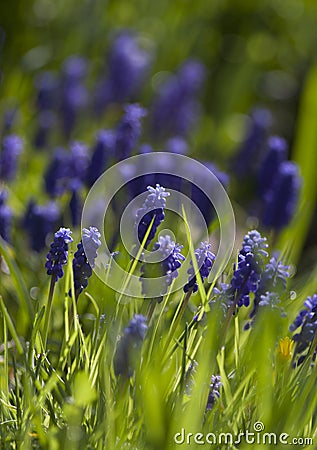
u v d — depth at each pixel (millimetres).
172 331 2145
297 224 3809
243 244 2188
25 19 6469
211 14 7219
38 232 3150
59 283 2715
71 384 2109
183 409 2074
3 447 2035
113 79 5152
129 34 5836
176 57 6684
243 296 2195
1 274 3102
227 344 2537
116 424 2004
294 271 3252
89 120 5270
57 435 1971
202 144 5758
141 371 2025
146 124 5363
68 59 5398
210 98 6816
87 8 6285
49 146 4852
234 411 2080
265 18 7391
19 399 2176
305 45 7230
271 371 2145
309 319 2230
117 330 2156
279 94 7074
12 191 3824
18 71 5715
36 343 2242
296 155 4840
